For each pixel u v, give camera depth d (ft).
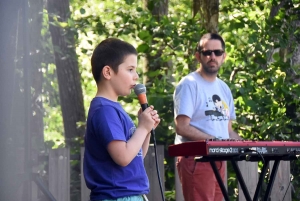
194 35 43.70
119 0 53.62
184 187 29.30
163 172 33.78
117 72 19.84
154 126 19.89
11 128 24.58
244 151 21.88
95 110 19.42
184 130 28.91
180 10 64.39
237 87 40.98
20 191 25.82
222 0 49.93
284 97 42.09
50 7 43.86
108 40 20.30
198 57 30.37
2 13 23.17
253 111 41.27
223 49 30.14
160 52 45.14
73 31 43.60
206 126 29.32
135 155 18.99
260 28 45.16
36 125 35.42
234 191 38.06
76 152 39.65
